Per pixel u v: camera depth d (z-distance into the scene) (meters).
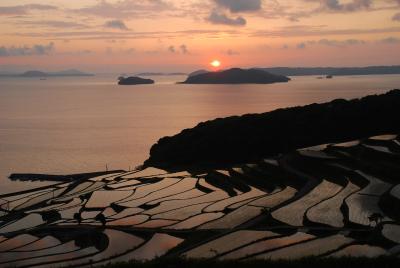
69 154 96.44
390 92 78.44
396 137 55.34
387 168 43.31
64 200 50.62
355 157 49.81
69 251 33.28
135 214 40.56
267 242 29.23
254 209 38.00
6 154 97.56
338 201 36.84
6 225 42.88
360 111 73.06
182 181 54.62
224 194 46.44
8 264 30.91
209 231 33.62
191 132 78.00
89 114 176.62
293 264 21.47
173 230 35.25
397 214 32.62
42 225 40.19
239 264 21.80
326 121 72.12
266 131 72.38
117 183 56.38
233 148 70.12
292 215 34.56
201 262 22.12
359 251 26.14
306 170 49.31
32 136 122.94
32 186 68.56
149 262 22.70
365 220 31.47
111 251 32.28
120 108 199.38
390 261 21.27
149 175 61.47
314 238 29.19
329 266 21.19
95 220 40.25
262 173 51.22
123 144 107.62
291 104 187.50
